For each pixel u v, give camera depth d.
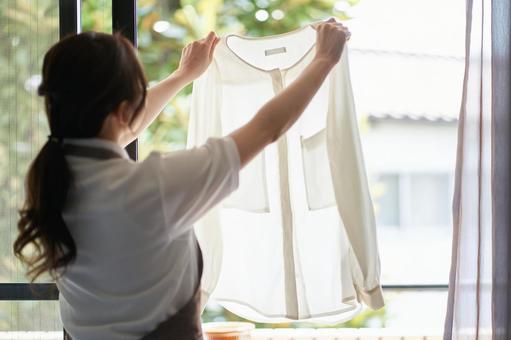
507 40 1.66
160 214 1.07
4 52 1.90
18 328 1.90
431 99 3.42
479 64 1.70
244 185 1.69
